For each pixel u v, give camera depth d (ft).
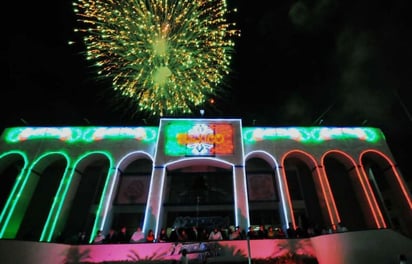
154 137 65.51
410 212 57.16
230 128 66.18
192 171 66.74
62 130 65.10
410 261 35.78
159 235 49.39
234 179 59.47
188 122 66.85
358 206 63.52
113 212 61.00
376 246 37.32
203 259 40.47
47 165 64.95
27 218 60.23
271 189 64.18
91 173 67.00
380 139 66.80
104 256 41.14
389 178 63.46
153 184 58.59
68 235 58.39
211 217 61.41
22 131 64.39
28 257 35.78
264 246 42.55
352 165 64.44
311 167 65.82
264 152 63.77
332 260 39.22
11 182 66.23
